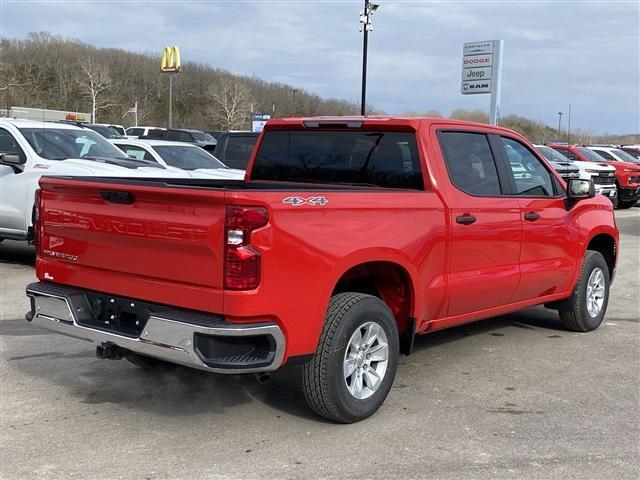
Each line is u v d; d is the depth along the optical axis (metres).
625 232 16.19
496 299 5.64
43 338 6.27
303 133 5.64
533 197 5.94
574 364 5.82
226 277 3.69
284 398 4.88
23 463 3.80
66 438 4.14
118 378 5.25
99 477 3.65
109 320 4.28
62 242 4.50
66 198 4.45
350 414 4.31
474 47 27.19
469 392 5.06
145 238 3.98
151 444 4.07
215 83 109.75
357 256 4.24
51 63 102.31
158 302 3.99
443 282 4.99
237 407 4.69
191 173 11.27
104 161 10.00
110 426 4.34
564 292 6.53
